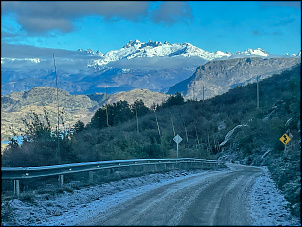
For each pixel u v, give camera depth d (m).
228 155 68.25
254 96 94.50
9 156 20.16
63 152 24.25
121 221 10.04
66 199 13.71
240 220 10.16
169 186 18.59
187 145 70.81
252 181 22.20
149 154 37.41
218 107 97.88
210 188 17.69
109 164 19.83
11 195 12.72
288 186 16.55
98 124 79.56
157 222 9.84
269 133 53.66
